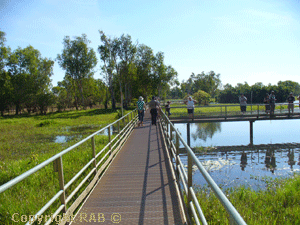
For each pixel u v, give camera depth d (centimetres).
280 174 927
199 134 1991
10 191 502
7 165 799
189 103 1700
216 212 445
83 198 429
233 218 115
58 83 7950
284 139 1680
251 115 1722
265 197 623
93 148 513
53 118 3409
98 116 3259
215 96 11044
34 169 235
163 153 793
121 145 937
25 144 1391
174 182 493
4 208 418
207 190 682
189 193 297
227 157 1220
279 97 5372
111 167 644
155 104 1431
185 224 322
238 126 2512
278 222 470
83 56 5059
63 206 322
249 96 6253
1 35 4762
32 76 5134
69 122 2638
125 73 4800
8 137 1678
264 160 1152
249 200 605
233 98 7219
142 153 801
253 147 1435
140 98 1511
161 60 5578
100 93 6925
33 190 514
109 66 4625
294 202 580
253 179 865
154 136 1135
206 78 10769
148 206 385
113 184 504
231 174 932
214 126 2542
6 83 4884
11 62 4969
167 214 354
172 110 3331
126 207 384
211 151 1355
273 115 1719
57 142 1435
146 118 1994
